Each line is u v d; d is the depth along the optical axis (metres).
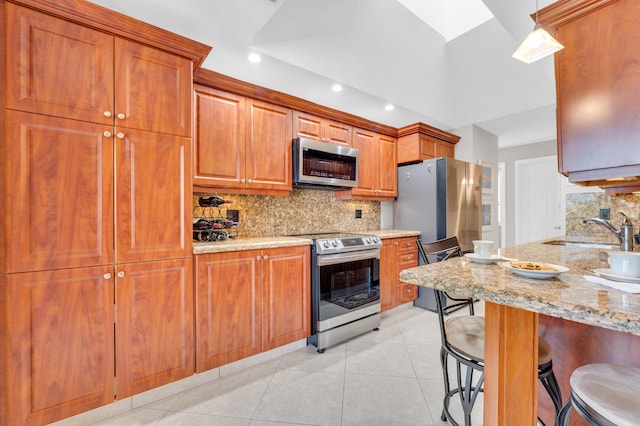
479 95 3.16
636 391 0.80
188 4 1.63
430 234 3.35
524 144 4.98
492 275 1.00
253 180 2.36
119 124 1.54
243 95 2.32
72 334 1.41
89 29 1.46
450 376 1.96
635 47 1.21
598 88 1.31
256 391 1.79
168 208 1.68
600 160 1.31
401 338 2.56
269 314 2.14
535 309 0.74
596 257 1.49
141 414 1.59
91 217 1.46
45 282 1.35
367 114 3.25
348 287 2.56
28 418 1.31
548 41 1.21
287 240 2.28
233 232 2.53
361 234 2.90
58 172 1.38
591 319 0.65
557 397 1.10
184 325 1.74
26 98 1.31
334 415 1.58
